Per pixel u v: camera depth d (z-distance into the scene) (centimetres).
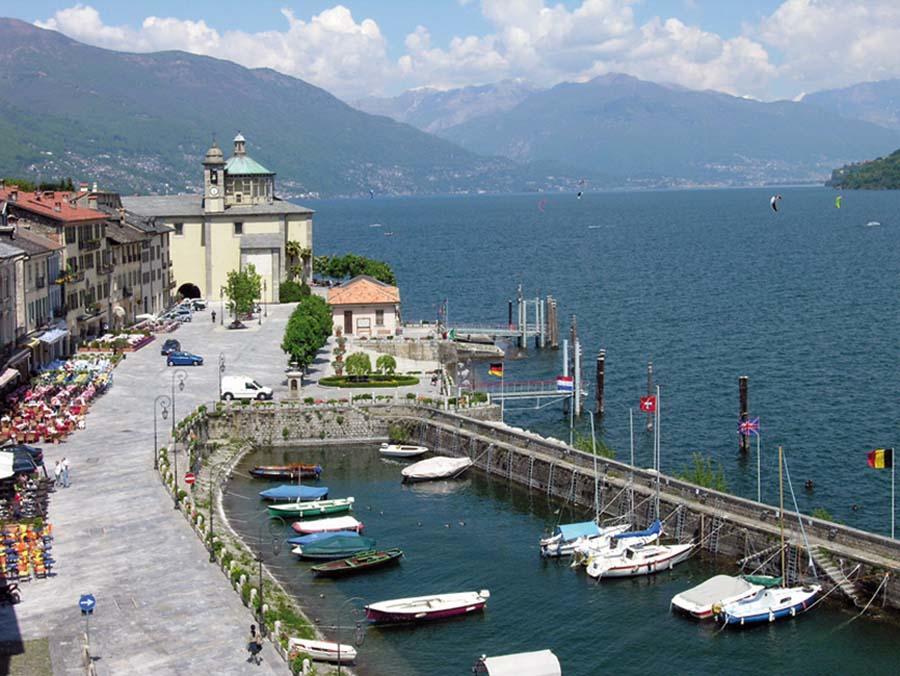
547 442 9838
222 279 19188
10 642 5697
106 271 14800
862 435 11100
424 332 16038
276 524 8688
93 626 5928
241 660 5528
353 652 6216
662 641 6594
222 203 19138
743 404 10938
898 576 6756
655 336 17225
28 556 6675
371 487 9869
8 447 8656
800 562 7238
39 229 12900
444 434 10950
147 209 18938
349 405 11425
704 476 9044
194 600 6306
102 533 7425
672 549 7788
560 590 7388
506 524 8788
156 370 12794
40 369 11819
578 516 8956
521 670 5906
